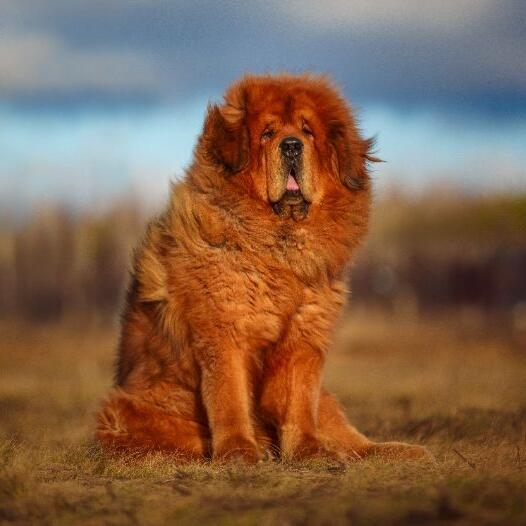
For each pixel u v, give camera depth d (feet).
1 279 268.82
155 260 40.24
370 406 62.85
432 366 109.09
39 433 49.73
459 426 49.55
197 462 36.63
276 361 39.81
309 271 39.60
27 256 268.41
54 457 38.27
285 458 37.91
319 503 26.96
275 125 40.57
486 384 79.82
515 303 249.34
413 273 270.67
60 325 232.73
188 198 39.45
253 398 39.81
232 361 38.29
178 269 38.86
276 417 40.09
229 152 39.70
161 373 40.45
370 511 25.14
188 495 29.07
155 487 31.07
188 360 39.27
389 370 102.12
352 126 42.52
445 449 41.96
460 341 149.79
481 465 35.06
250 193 39.88
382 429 50.21
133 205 268.21
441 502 25.30
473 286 260.01
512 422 50.52
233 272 38.34
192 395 39.86
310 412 39.60
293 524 24.40
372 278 272.10
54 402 71.00
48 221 270.87
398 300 259.39
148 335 41.16
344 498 27.40
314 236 40.19
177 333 39.19
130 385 41.22
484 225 296.10
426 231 298.15
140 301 41.52
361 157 42.22
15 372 108.27
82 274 263.49
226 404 37.86
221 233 38.47
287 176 39.70
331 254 40.63
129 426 39.93
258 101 41.01
